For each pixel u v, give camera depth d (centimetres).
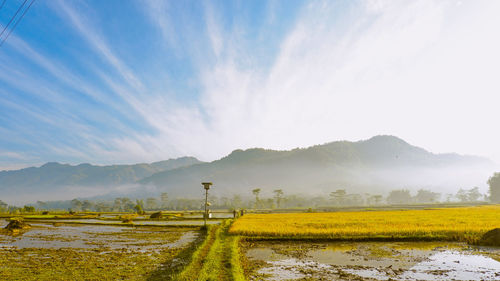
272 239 2636
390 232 2712
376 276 1478
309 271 1578
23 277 1423
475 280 1404
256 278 1450
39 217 6900
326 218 4934
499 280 1402
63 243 2581
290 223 3872
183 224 4534
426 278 1439
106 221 5541
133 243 2553
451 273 1527
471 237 2448
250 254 2042
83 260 1823
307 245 2394
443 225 3144
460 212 6206
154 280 1352
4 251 2175
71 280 1370
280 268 1645
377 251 2119
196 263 1638
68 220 5928
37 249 2261
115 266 1645
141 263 1722
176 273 1452
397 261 1802
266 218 5412
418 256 1939
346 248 2248
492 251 2084
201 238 2841
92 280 1367
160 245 2431
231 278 1352
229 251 1992
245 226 3462
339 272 1555
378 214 6031
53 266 1653
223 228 3475
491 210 7106
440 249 2169
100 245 2458
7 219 6244
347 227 3166
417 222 3616
